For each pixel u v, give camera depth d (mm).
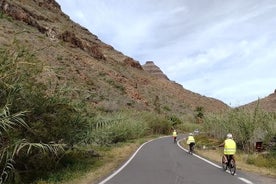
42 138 13156
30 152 12656
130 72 156500
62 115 14500
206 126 48938
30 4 134750
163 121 74125
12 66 12562
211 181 12188
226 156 15164
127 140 42156
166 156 23344
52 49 88000
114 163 18656
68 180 12633
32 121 13398
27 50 13406
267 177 13656
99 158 20969
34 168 13742
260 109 26609
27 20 101688
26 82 13227
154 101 121812
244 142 28250
